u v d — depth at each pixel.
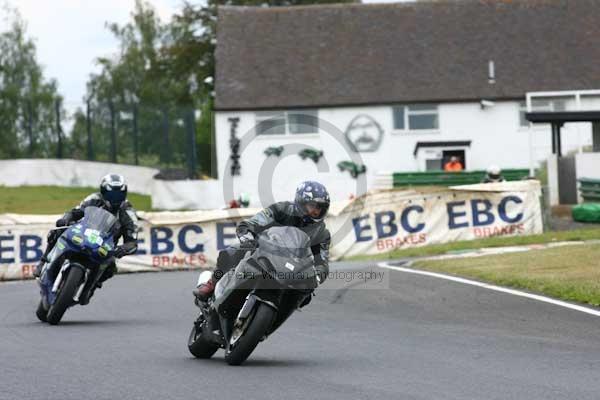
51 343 37.72
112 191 46.00
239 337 32.28
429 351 35.78
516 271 62.09
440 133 172.12
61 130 194.12
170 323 44.84
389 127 172.12
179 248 79.62
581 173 108.00
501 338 39.19
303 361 33.56
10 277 76.69
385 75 175.50
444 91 172.25
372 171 170.25
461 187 87.00
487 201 88.12
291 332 41.69
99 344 37.50
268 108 171.25
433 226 86.31
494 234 88.19
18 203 161.50
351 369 31.55
